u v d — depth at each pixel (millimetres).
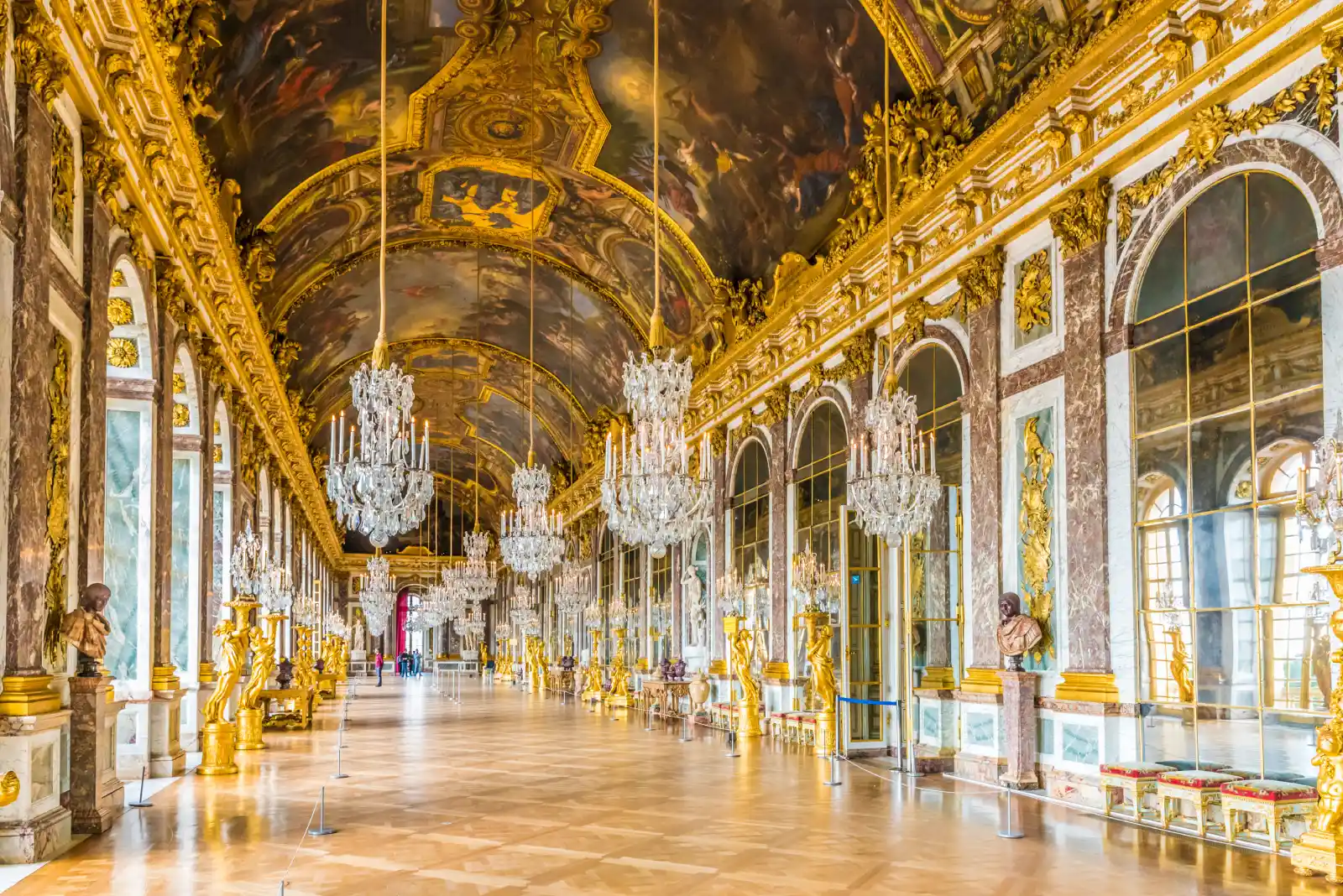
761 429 21656
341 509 9391
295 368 31141
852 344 16969
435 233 26359
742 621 20547
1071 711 11227
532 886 7383
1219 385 9750
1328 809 7711
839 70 16156
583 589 34000
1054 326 12078
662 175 21625
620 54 18250
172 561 14789
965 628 13844
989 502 12984
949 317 14391
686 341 26172
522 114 20406
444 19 17125
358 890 7258
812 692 18625
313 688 26688
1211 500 9742
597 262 27000
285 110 17953
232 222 18250
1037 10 12477
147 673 12922
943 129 14375
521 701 32344
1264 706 9078
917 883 7516
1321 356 8633
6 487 7969
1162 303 10547
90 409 9914
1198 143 10031
